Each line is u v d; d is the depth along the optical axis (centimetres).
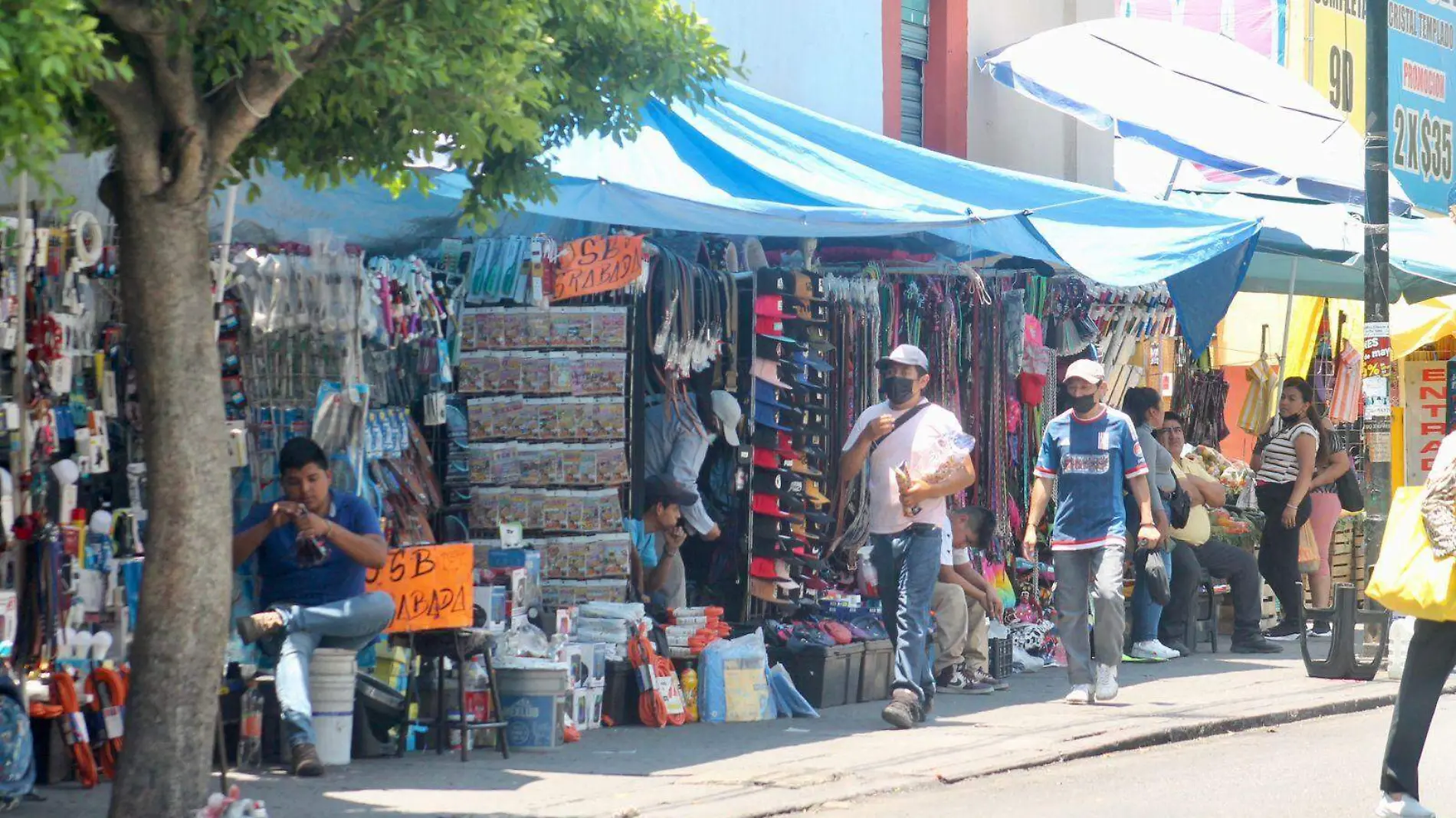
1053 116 2153
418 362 1280
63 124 779
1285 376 2450
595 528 1341
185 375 814
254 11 772
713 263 1543
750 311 1512
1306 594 2048
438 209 1309
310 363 1164
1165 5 2906
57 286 1008
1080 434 1422
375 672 1152
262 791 977
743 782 1042
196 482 818
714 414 1495
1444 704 1456
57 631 987
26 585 991
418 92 855
